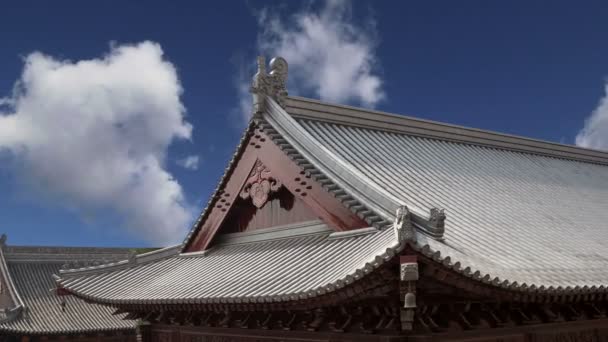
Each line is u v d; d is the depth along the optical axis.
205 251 18.83
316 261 13.22
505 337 13.49
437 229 12.21
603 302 14.05
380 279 9.50
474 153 23.23
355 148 19.33
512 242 14.83
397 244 8.91
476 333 12.70
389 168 18.55
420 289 9.95
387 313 10.57
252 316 14.42
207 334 17.27
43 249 48.78
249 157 17.95
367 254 11.88
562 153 27.30
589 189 23.67
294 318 13.12
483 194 18.80
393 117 22.03
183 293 14.88
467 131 24.03
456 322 11.75
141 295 16.39
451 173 19.88
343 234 14.21
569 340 15.20
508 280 10.79
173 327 18.94
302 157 16.17
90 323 39.94
